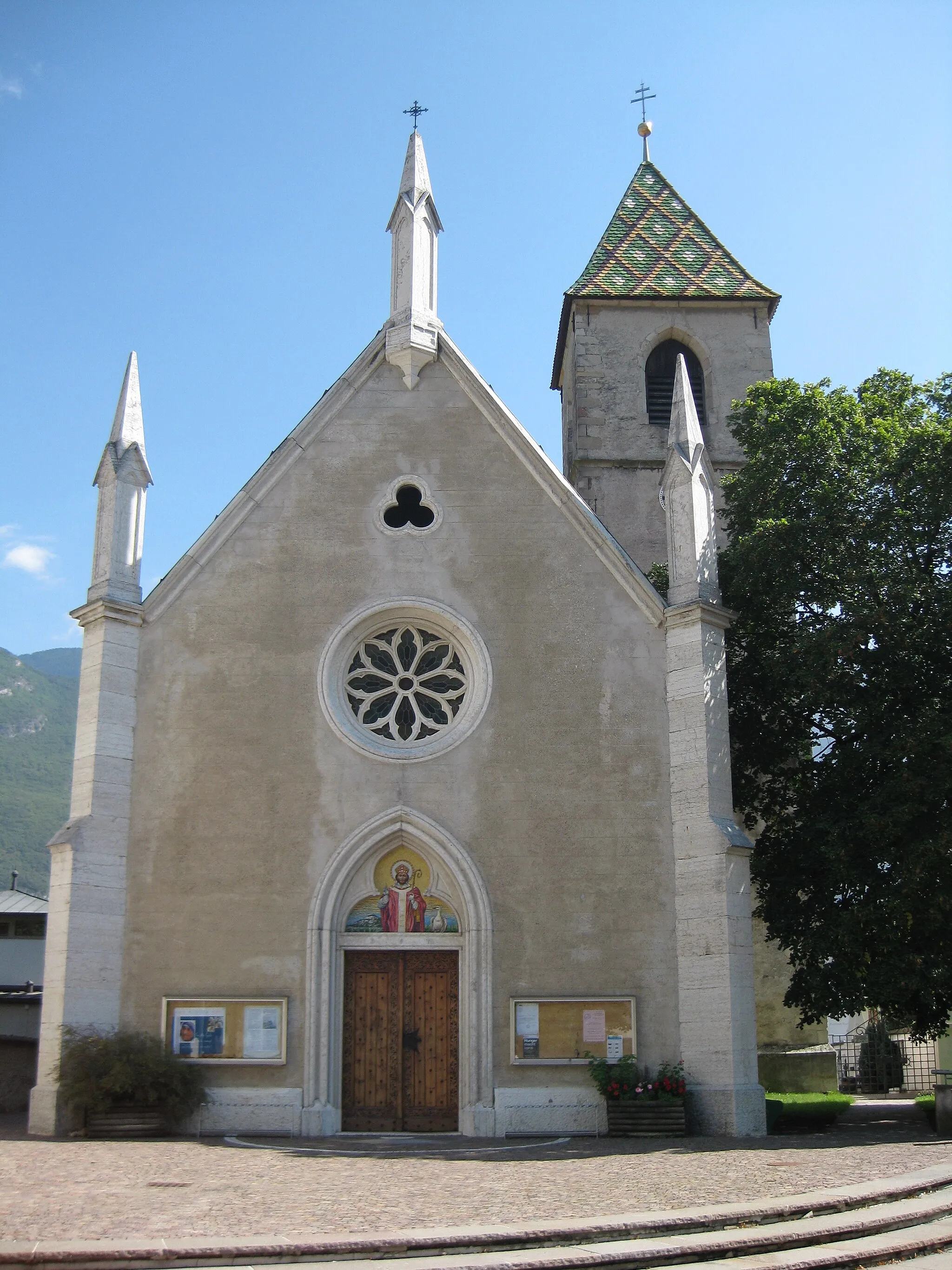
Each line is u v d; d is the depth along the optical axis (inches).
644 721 944.3
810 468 1033.5
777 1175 606.2
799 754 1065.5
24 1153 721.6
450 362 1040.8
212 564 989.2
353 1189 574.2
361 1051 900.0
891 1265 453.7
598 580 978.1
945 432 984.9
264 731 948.0
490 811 926.4
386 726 965.8
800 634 987.3
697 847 899.4
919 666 983.0
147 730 952.9
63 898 895.7
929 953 917.8
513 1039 880.3
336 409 1028.5
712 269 1552.7
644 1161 684.1
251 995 892.0
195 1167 661.9
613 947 897.5
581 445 1462.8
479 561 989.8
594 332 1498.5
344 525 999.0
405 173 1106.1
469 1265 418.0
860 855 947.3
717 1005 862.5
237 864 919.7
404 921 917.2
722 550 1092.5
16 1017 1176.8
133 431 1024.9
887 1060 1519.4
